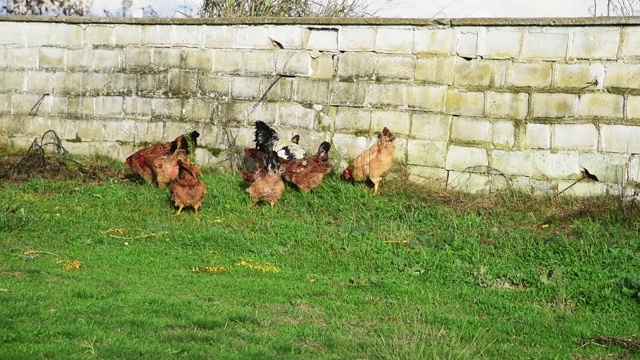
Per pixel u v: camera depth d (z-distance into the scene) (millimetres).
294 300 7113
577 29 10812
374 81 11930
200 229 9883
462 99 11438
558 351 6062
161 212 10805
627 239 9477
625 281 7684
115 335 5871
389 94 11844
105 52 13680
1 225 9500
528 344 6230
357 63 12023
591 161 10805
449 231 10008
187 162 11336
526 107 11109
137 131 13500
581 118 10836
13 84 14344
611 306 7254
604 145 10727
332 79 12188
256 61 12656
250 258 8703
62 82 14008
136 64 13477
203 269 8094
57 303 6590
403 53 11742
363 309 6957
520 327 6637
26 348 5480
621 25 10570
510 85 11188
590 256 8789
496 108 11266
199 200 10648
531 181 11125
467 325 6602
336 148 12156
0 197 11430
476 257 8836
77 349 5527
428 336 6211
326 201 11203
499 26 11195
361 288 7703
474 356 5758
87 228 9773
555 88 10961
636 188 10531
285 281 7809
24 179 12586
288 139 12469
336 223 10500
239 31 12734
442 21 11453
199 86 13047
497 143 11281
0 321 5969
